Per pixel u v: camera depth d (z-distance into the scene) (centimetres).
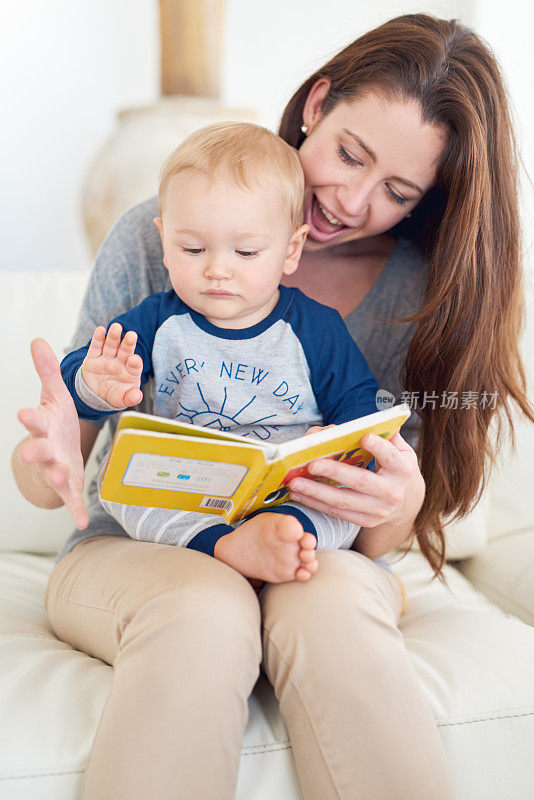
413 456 96
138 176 207
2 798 73
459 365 112
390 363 120
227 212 93
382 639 80
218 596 79
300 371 102
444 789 75
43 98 255
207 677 74
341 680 76
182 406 100
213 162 95
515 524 144
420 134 103
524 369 137
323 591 82
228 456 81
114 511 96
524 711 86
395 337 119
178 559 86
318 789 76
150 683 73
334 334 104
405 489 96
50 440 78
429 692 86
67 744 77
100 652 91
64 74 256
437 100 103
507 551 137
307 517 91
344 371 103
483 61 110
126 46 259
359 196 106
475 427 115
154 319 101
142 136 209
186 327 101
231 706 75
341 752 75
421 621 107
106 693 83
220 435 81
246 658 78
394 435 95
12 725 77
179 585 80
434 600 121
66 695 82
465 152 105
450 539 138
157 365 100
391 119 102
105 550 96
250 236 94
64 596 97
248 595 83
